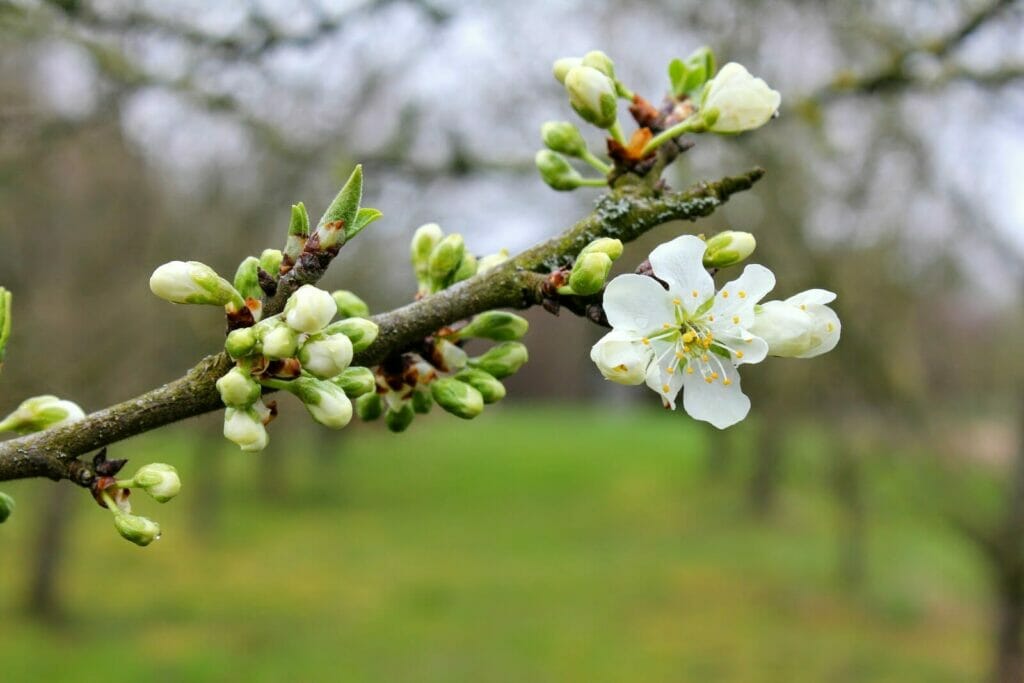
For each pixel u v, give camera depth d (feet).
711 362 5.62
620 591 51.37
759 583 53.01
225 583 51.75
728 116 6.01
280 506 73.31
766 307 5.52
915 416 32.19
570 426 124.47
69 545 53.78
